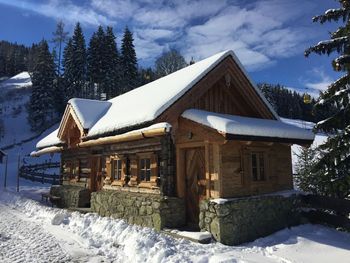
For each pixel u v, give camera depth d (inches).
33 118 2064.5
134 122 402.0
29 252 305.4
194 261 256.1
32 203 621.3
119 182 482.0
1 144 1855.3
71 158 682.2
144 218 395.5
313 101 466.6
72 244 335.0
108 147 518.6
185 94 391.2
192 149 395.2
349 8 375.6
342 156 395.2
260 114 462.6
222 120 343.0
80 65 2255.2
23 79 3484.3
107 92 2073.1
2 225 434.9
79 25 2352.4
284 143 392.2
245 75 433.7
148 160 432.5
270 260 276.4
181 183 394.3
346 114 384.8
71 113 587.2
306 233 362.9
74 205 589.0
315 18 389.7
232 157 368.8
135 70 2102.6
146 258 274.4
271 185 408.2
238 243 333.4
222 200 335.0
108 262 277.7
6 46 4640.8
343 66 379.9
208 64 417.1
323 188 436.1
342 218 383.2
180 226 379.9
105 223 381.7
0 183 1077.1
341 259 282.7
